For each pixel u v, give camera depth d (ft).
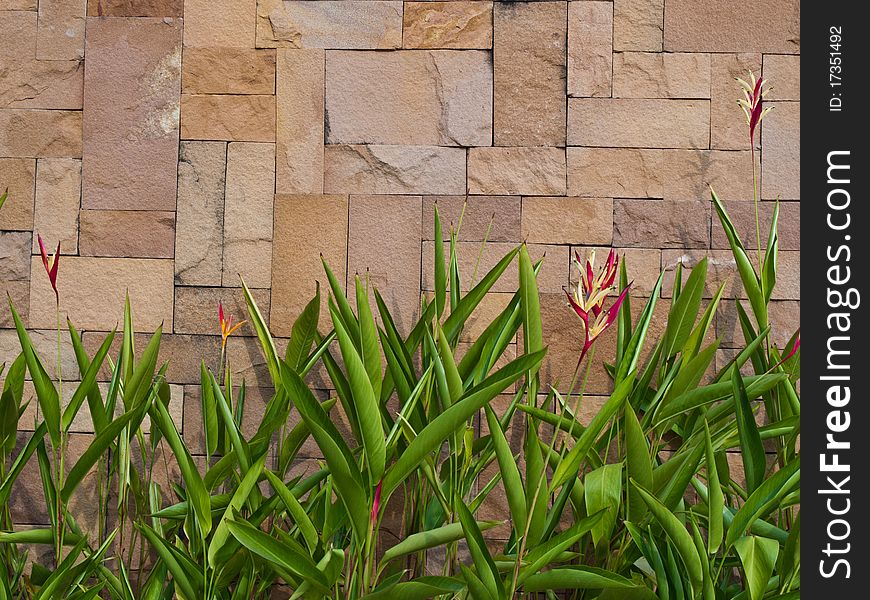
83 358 3.81
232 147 4.51
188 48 4.52
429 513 3.79
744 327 4.09
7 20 4.53
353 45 4.52
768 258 3.95
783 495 3.08
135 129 4.52
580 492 3.63
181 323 4.49
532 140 4.49
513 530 3.64
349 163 4.51
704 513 3.69
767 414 4.17
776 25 4.47
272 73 4.52
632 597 3.14
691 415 4.07
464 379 3.83
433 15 4.52
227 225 4.50
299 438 3.85
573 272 4.46
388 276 4.49
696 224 4.45
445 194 4.49
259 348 4.50
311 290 4.49
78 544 3.47
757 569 2.95
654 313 4.43
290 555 2.99
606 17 4.49
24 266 4.50
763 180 4.45
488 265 4.47
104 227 4.50
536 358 2.99
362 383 2.83
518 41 4.50
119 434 3.69
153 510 4.04
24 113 4.52
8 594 3.58
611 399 2.99
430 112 4.51
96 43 4.53
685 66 4.47
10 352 4.49
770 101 4.47
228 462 3.62
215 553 3.22
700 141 4.46
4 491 3.46
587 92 4.48
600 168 4.47
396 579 3.24
